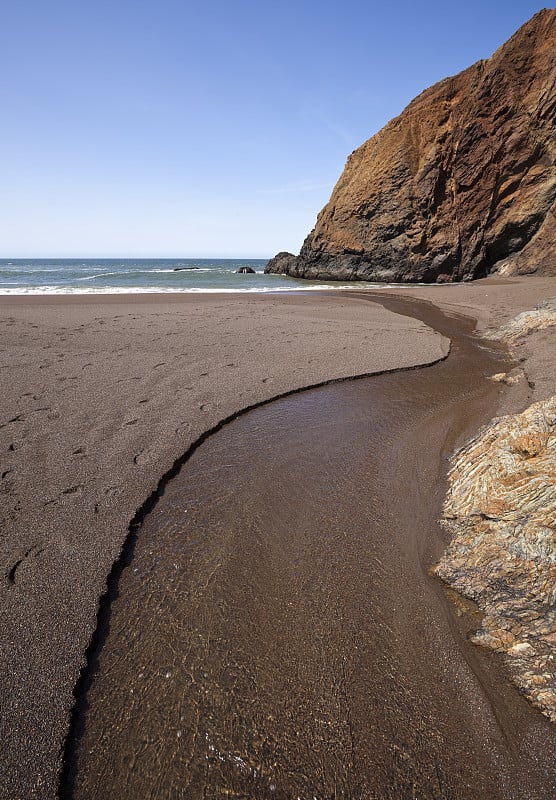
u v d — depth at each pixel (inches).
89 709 110.2
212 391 330.6
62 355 402.6
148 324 574.9
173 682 117.5
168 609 141.2
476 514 171.3
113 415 276.1
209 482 216.5
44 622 131.2
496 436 205.5
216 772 97.7
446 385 373.1
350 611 140.7
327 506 198.5
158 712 110.0
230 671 120.7
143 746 102.6
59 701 110.3
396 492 210.1
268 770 98.1
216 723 107.6
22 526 170.4
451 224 1359.5
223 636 131.6
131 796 93.0
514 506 159.5
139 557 163.9
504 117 1216.2
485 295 933.2
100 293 1027.3
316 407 319.6
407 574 156.6
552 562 134.6
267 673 120.2
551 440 175.3
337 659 124.3
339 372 397.4
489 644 126.3
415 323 648.4
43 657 120.7
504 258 1336.1
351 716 109.1
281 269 1995.6
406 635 132.0
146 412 284.7
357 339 526.0
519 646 122.6
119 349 434.3
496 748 101.7
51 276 1699.1
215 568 159.3
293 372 390.0
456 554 160.1
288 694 114.6
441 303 896.9
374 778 96.4
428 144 1374.3
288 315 694.5
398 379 391.5
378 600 145.1
